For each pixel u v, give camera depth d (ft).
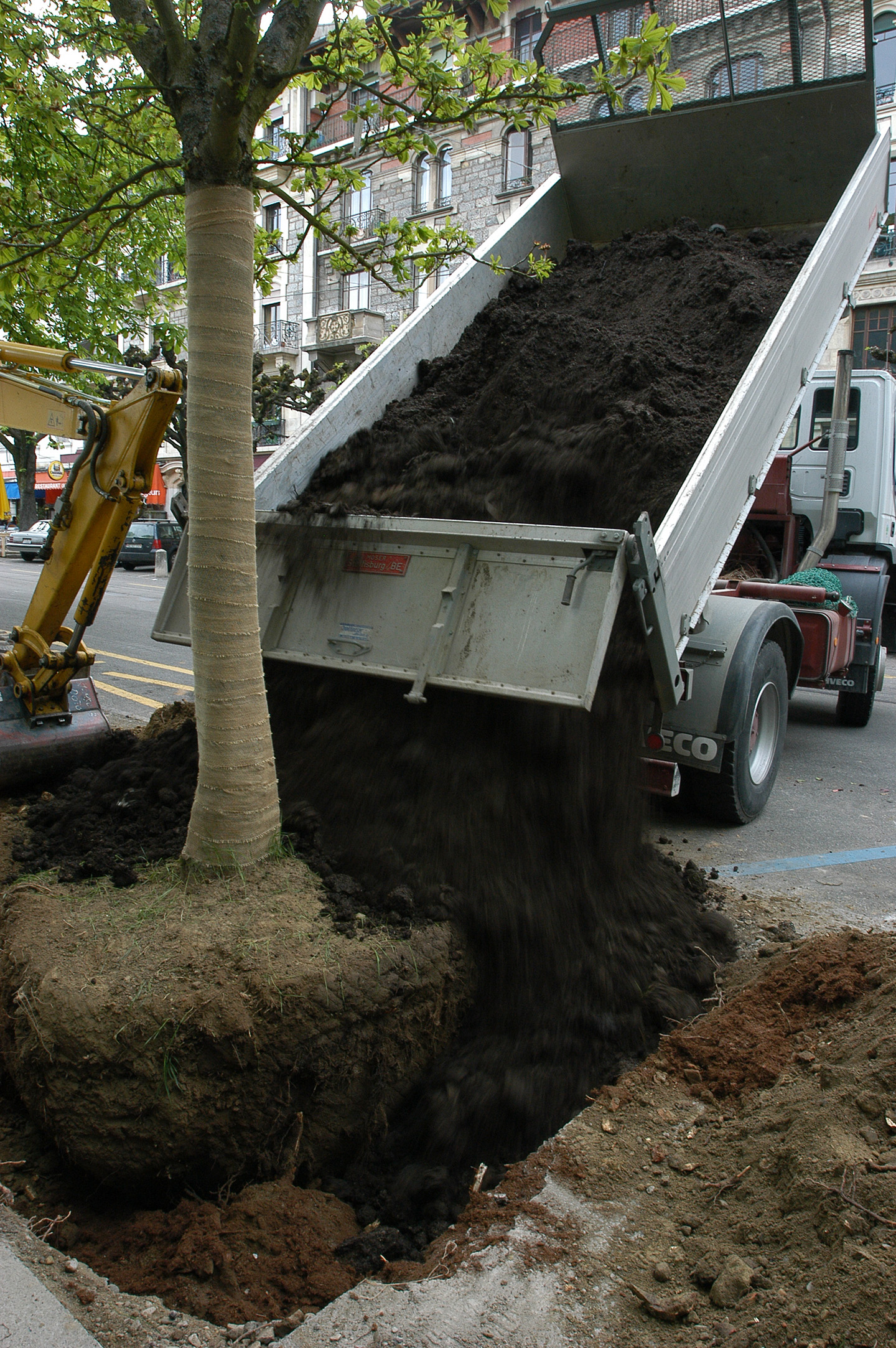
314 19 10.63
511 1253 7.27
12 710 15.38
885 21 75.41
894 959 10.34
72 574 14.84
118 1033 8.17
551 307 19.24
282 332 115.24
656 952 11.53
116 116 15.07
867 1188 6.86
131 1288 7.35
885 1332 5.85
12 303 24.43
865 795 21.20
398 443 15.72
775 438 15.71
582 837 11.67
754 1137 8.25
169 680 31.89
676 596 12.26
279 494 14.42
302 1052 8.62
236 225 9.86
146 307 30.01
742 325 16.79
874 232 19.93
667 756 17.88
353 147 12.35
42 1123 8.75
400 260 14.01
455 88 11.59
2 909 10.34
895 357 70.08
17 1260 7.39
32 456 102.89
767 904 14.48
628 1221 7.65
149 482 13.88
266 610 13.02
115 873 10.61
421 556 11.69
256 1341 6.67
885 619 30.14
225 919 9.52
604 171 21.50
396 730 12.13
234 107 9.05
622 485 13.61
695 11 19.66
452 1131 9.05
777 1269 6.72
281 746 12.85
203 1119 8.21
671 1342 6.40
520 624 10.66
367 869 10.62
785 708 19.98
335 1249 7.82
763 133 19.71
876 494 25.59
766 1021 10.28
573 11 20.15
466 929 10.30
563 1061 9.85
